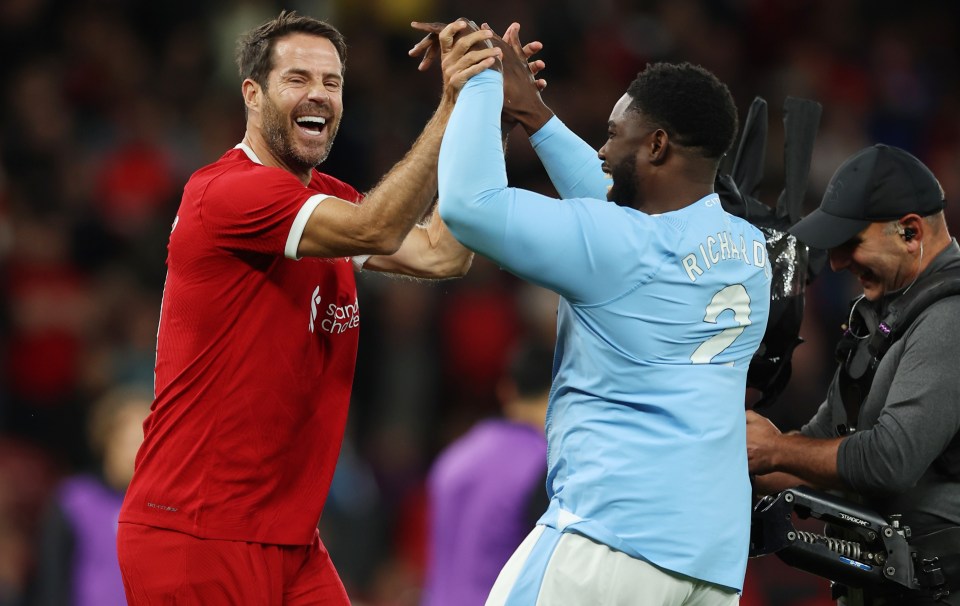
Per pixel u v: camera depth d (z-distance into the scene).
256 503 13.13
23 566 30.11
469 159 11.57
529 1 45.59
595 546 11.64
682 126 11.95
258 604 13.13
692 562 11.60
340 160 39.66
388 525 33.94
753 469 13.43
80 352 34.94
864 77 48.56
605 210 11.70
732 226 12.30
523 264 11.58
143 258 35.62
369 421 35.53
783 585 26.48
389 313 36.22
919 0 51.62
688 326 11.79
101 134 39.94
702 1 48.66
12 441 33.47
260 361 13.02
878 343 13.55
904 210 13.41
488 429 21.38
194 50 42.91
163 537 13.00
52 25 42.44
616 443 11.73
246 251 12.89
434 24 12.76
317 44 13.48
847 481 12.95
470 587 20.66
